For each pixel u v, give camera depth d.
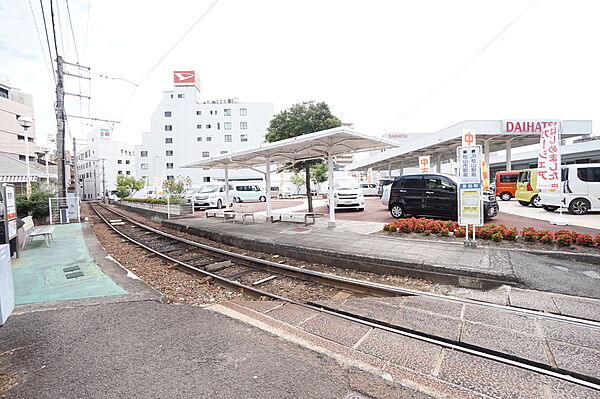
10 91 40.91
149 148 51.72
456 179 10.38
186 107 50.94
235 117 51.75
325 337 3.46
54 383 2.61
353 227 10.30
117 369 2.80
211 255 8.22
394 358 2.97
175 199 18.88
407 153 27.22
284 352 3.07
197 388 2.51
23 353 3.11
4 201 6.92
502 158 39.25
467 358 2.95
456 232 7.70
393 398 2.37
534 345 3.06
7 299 3.20
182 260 7.63
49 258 7.64
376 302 4.45
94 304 4.38
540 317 3.65
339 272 6.25
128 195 42.69
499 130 19.03
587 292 4.32
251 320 3.86
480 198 6.55
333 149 10.65
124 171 69.50
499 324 3.54
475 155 6.55
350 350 3.13
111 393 2.46
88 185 71.06
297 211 17.59
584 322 3.46
